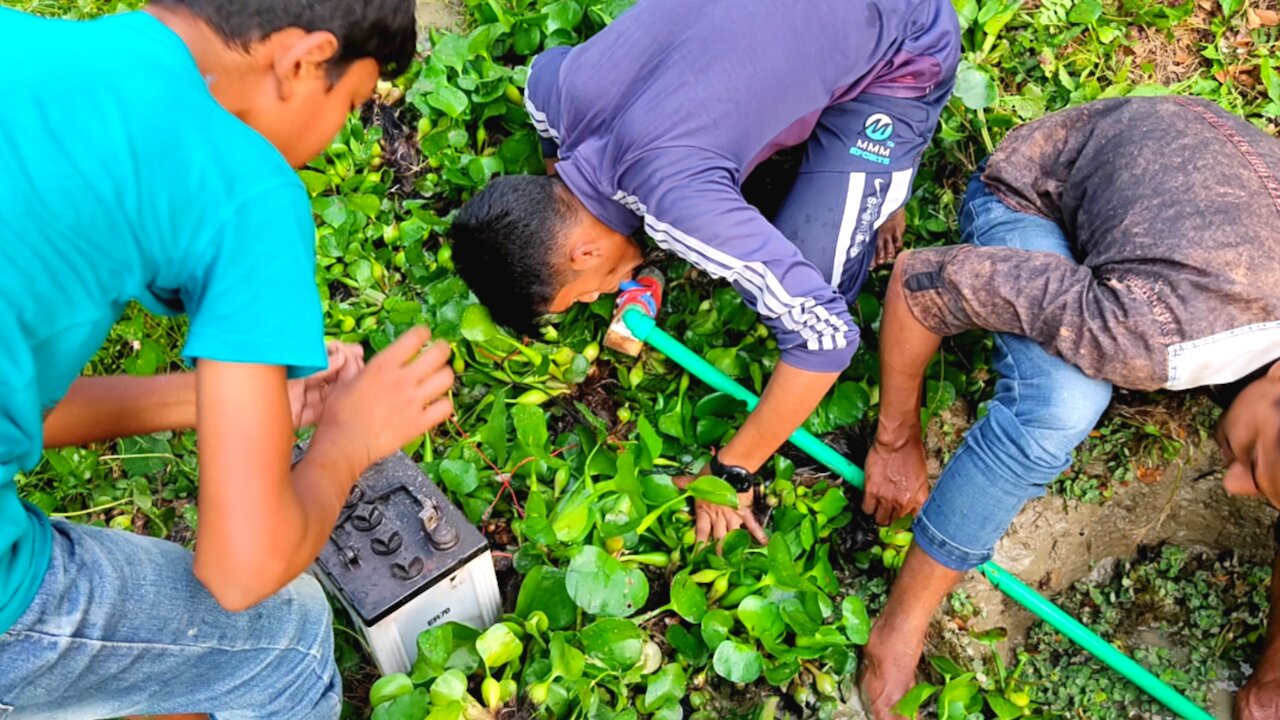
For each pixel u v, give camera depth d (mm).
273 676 1351
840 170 1935
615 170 1705
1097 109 1934
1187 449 2006
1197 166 1692
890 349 1808
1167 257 1601
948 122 2318
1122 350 1566
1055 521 1990
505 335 1982
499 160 2217
